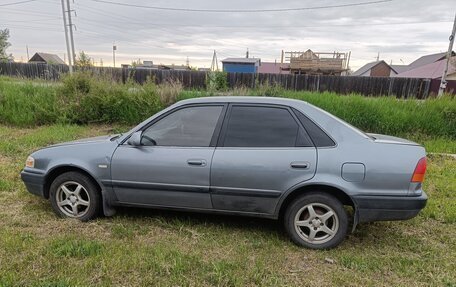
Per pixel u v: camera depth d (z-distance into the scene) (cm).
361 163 327
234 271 300
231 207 360
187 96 1122
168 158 364
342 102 1051
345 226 340
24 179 409
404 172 323
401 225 410
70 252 318
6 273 281
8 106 1016
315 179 332
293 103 360
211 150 357
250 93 1262
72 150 395
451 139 941
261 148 348
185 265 304
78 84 1070
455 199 493
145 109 1057
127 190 380
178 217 415
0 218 394
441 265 322
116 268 295
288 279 293
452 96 1256
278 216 353
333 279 294
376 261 326
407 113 979
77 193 396
